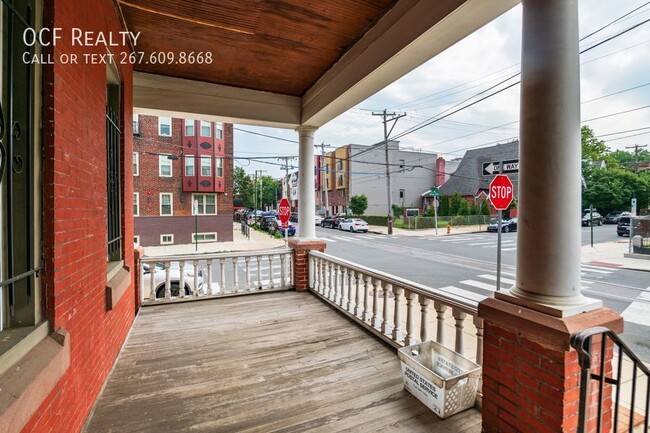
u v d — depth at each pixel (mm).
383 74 3162
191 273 5691
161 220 16984
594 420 1707
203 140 17484
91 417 2096
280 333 3518
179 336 3430
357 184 33812
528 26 1739
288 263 5363
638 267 9094
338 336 3439
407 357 2396
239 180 48281
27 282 1428
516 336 1773
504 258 11508
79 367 1901
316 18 3027
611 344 1728
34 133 1467
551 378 1603
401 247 14664
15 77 1429
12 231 1371
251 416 2133
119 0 2793
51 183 1539
